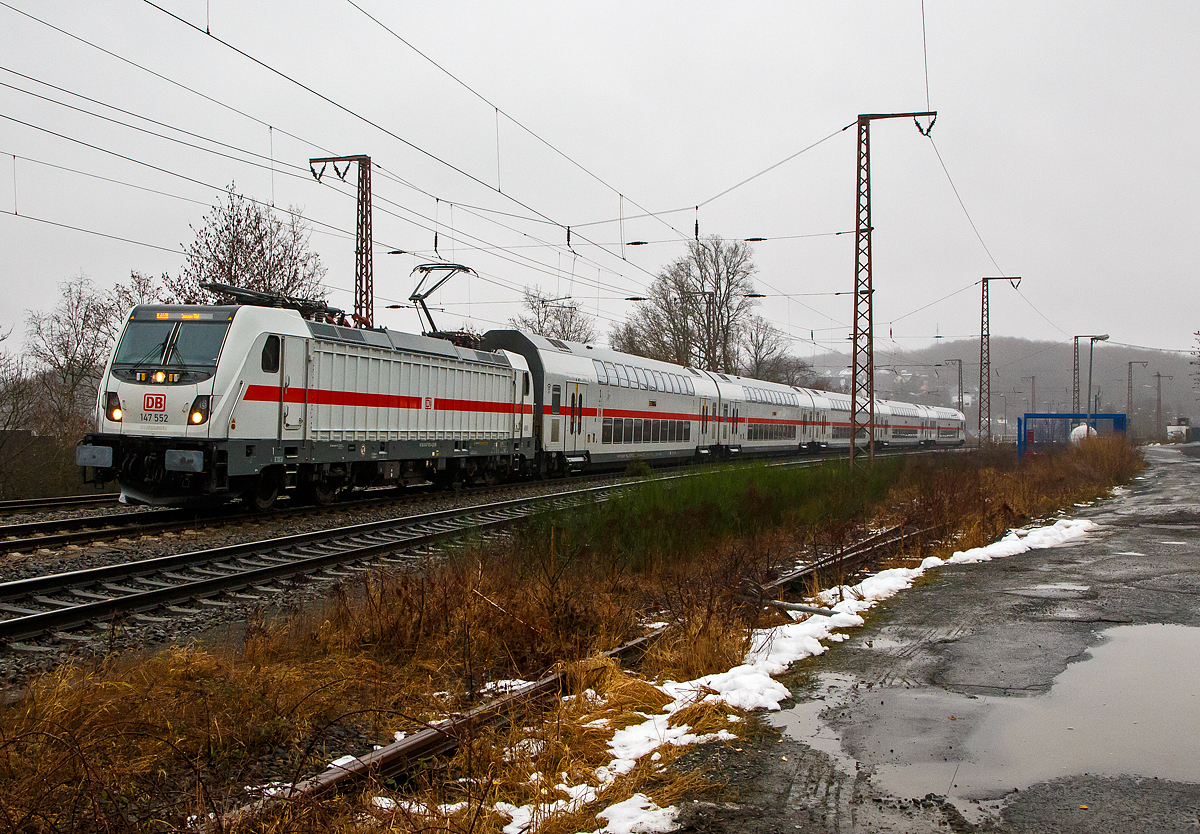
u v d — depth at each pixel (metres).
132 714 5.19
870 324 24.91
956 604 9.30
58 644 7.40
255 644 6.86
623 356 29.97
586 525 11.58
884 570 11.62
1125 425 40.38
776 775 4.67
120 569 9.83
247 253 24.92
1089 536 15.09
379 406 17.69
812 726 5.47
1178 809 4.21
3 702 5.25
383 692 6.02
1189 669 6.75
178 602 8.88
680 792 4.43
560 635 7.28
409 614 7.48
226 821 3.83
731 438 37.06
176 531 13.41
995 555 12.80
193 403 13.79
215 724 4.99
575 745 5.05
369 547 12.01
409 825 3.78
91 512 15.85
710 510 12.99
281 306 16.52
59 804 4.03
